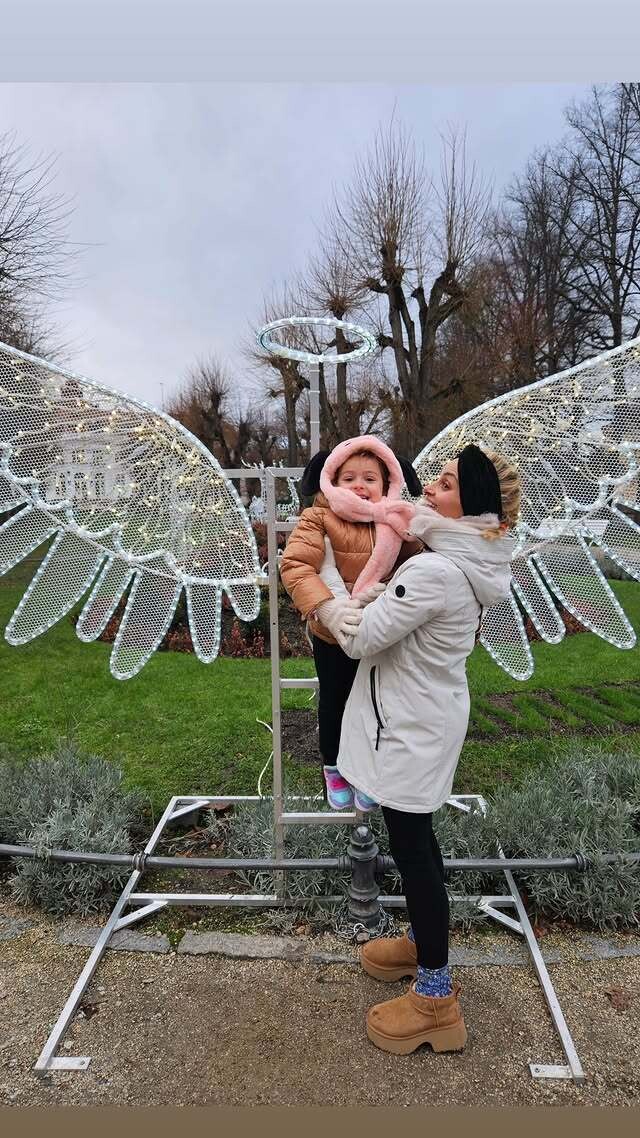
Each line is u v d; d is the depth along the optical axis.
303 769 3.65
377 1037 1.85
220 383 20.50
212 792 3.39
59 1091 1.75
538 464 2.53
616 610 2.54
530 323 12.69
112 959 2.22
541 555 2.63
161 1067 1.81
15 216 12.82
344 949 2.25
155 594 2.62
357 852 2.27
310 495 1.97
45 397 2.34
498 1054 1.85
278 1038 1.90
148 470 2.46
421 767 1.69
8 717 4.48
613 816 2.63
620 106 15.49
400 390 12.91
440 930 1.79
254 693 4.93
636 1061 1.84
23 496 2.43
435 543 1.66
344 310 11.56
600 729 4.30
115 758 3.79
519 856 2.54
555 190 17.17
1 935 2.37
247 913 2.45
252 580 2.56
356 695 1.82
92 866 2.49
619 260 15.90
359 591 1.73
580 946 2.30
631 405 2.38
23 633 2.54
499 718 4.48
